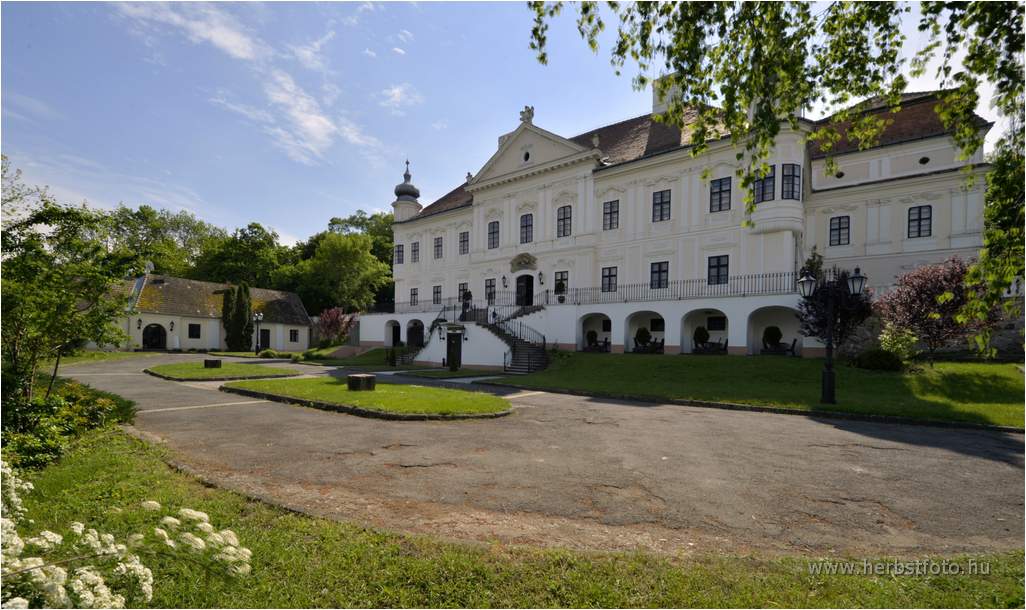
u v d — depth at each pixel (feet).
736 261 83.76
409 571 12.05
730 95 18.10
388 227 240.94
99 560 9.07
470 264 127.24
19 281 27.73
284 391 47.47
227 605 10.53
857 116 18.81
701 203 88.38
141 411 38.06
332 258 191.11
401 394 45.06
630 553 13.52
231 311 157.28
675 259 91.20
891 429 34.47
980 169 83.61
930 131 92.32
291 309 180.24
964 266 53.62
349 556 12.76
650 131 107.14
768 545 14.75
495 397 44.57
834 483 20.95
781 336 78.59
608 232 100.48
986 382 49.39
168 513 15.19
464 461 24.02
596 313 90.48
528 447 27.25
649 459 24.76
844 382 53.93
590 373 70.23
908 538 15.40
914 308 55.77
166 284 156.04
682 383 59.26
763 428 34.27
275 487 19.65
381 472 21.93
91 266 30.17
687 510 17.56
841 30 17.60
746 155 82.58
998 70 14.43
